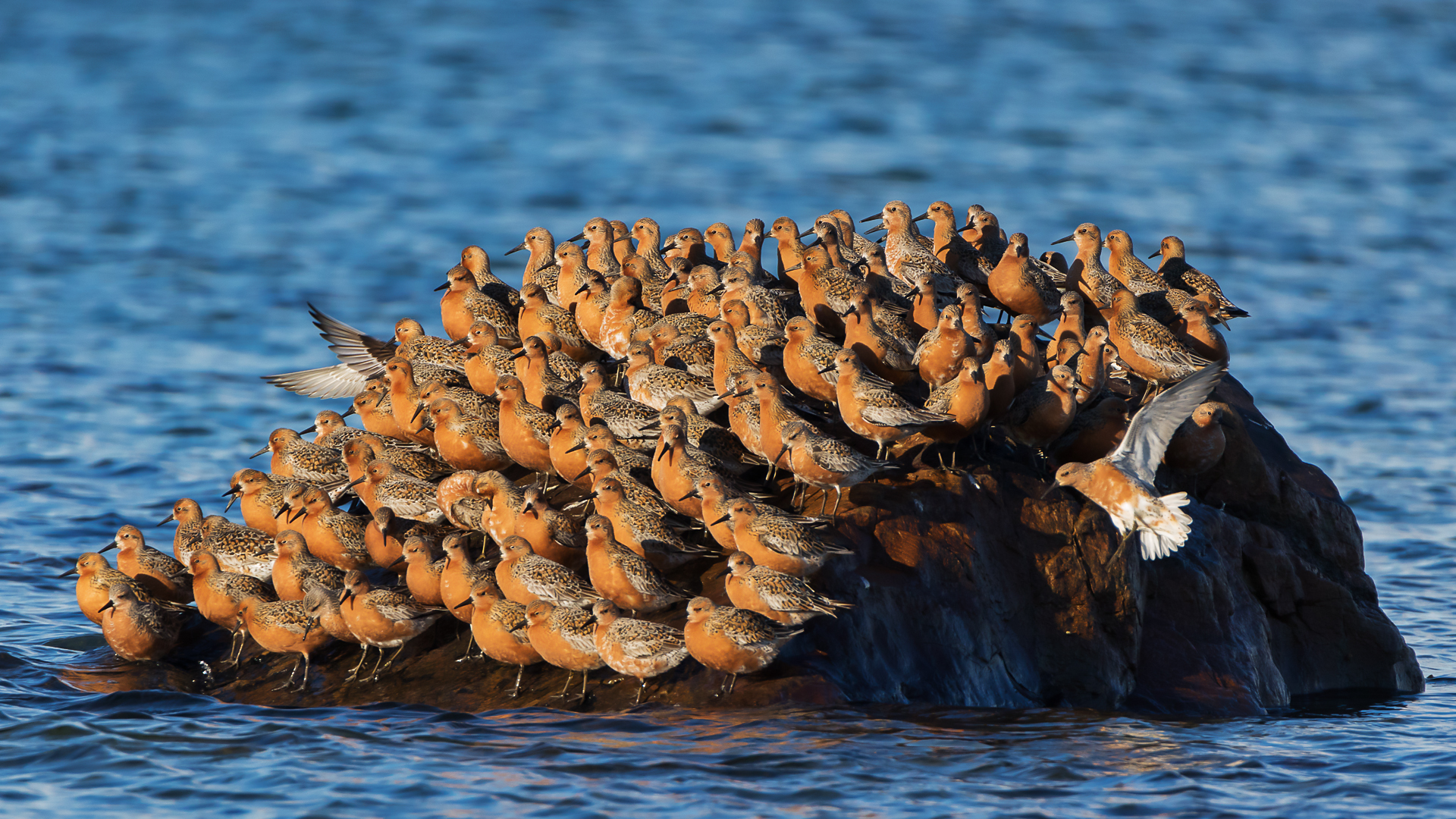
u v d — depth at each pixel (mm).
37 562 30703
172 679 23938
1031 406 23688
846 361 22812
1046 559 23422
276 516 25000
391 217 72250
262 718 21891
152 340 51188
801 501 23281
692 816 18375
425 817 18438
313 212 72625
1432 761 21078
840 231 30969
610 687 21750
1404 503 37875
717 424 24703
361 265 63438
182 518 26781
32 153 82062
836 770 19562
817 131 91188
